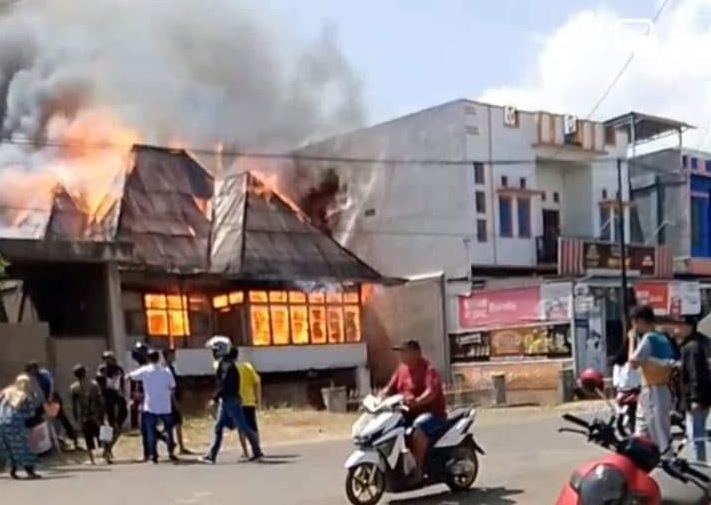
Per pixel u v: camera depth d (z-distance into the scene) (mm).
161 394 15461
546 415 23641
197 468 14164
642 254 37188
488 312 33594
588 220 39188
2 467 14844
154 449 15414
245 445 15234
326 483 11898
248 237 33719
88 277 25625
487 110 36750
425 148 37219
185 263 32812
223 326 32094
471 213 35594
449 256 35938
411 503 10047
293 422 22562
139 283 29875
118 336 24828
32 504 11258
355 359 34000
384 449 9852
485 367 33375
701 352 10344
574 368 30906
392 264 38000
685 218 40531
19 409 14375
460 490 10602
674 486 5906
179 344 30547
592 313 32000
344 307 34312
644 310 10094
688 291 36000
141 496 11531
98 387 16453
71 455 16859
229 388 14828
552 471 12109
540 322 32031
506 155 37000
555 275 36000
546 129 38188
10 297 27344
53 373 21562
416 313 35844
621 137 40688
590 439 5973
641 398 10398
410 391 10289
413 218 37406
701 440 8828
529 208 37500
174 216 34875
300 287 33094
